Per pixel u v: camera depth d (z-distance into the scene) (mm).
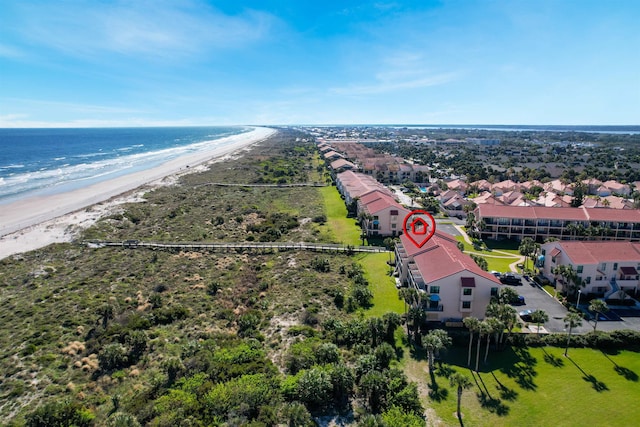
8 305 61281
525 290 68438
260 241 94062
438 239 72000
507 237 96375
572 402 41312
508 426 38156
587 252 65312
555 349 50781
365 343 51750
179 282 71125
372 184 137500
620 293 62719
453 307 56719
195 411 38469
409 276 66438
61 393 42406
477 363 46844
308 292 66750
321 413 40219
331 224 108812
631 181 165500
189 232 100625
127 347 50250
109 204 124812
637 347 50438
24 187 153250
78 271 74688
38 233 96000
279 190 155500
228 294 66625
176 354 49688
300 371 44125
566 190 140875
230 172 193875
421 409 39688
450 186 154125
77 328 54875
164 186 155500
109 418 38375
